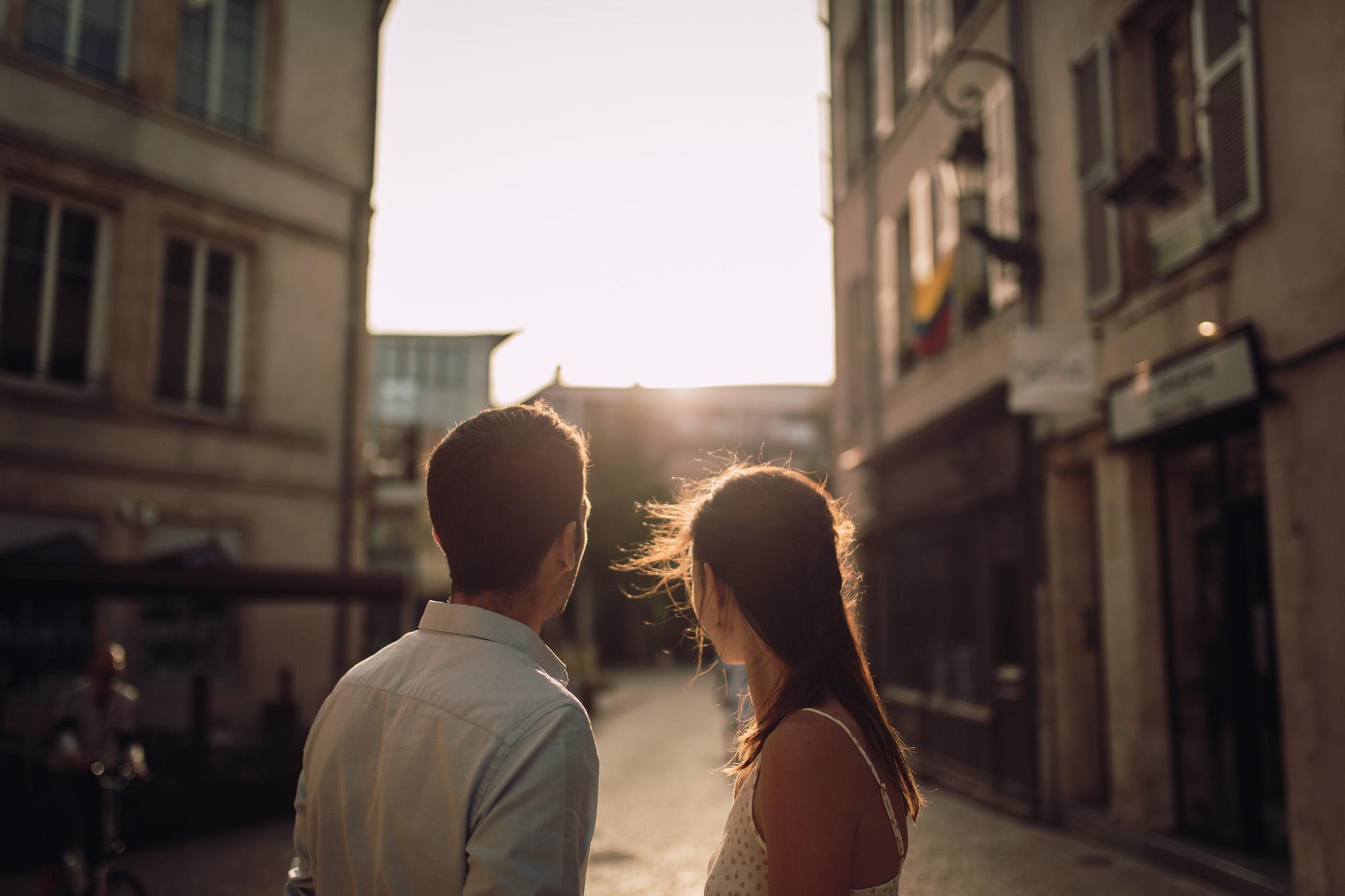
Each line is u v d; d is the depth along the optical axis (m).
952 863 7.54
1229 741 7.21
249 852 8.70
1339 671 5.73
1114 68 8.38
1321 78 5.87
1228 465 7.29
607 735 19.12
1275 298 6.31
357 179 15.84
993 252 9.61
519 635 1.61
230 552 13.91
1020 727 9.86
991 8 10.80
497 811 1.39
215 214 13.90
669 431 45.19
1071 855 7.87
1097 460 8.69
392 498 23.98
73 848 6.23
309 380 15.00
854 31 16.28
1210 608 7.51
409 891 1.46
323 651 14.88
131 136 13.02
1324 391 5.89
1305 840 5.93
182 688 13.23
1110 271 8.34
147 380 13.10
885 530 14.13
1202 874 6.85
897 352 14.16
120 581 9.45
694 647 1.97
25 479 11.85
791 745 1.47
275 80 14.79
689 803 10.96
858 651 1.69
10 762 8.78
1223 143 6.80
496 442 1.65
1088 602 9.34
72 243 12.58
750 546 1.68
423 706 1.53
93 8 12.80
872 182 15.18
